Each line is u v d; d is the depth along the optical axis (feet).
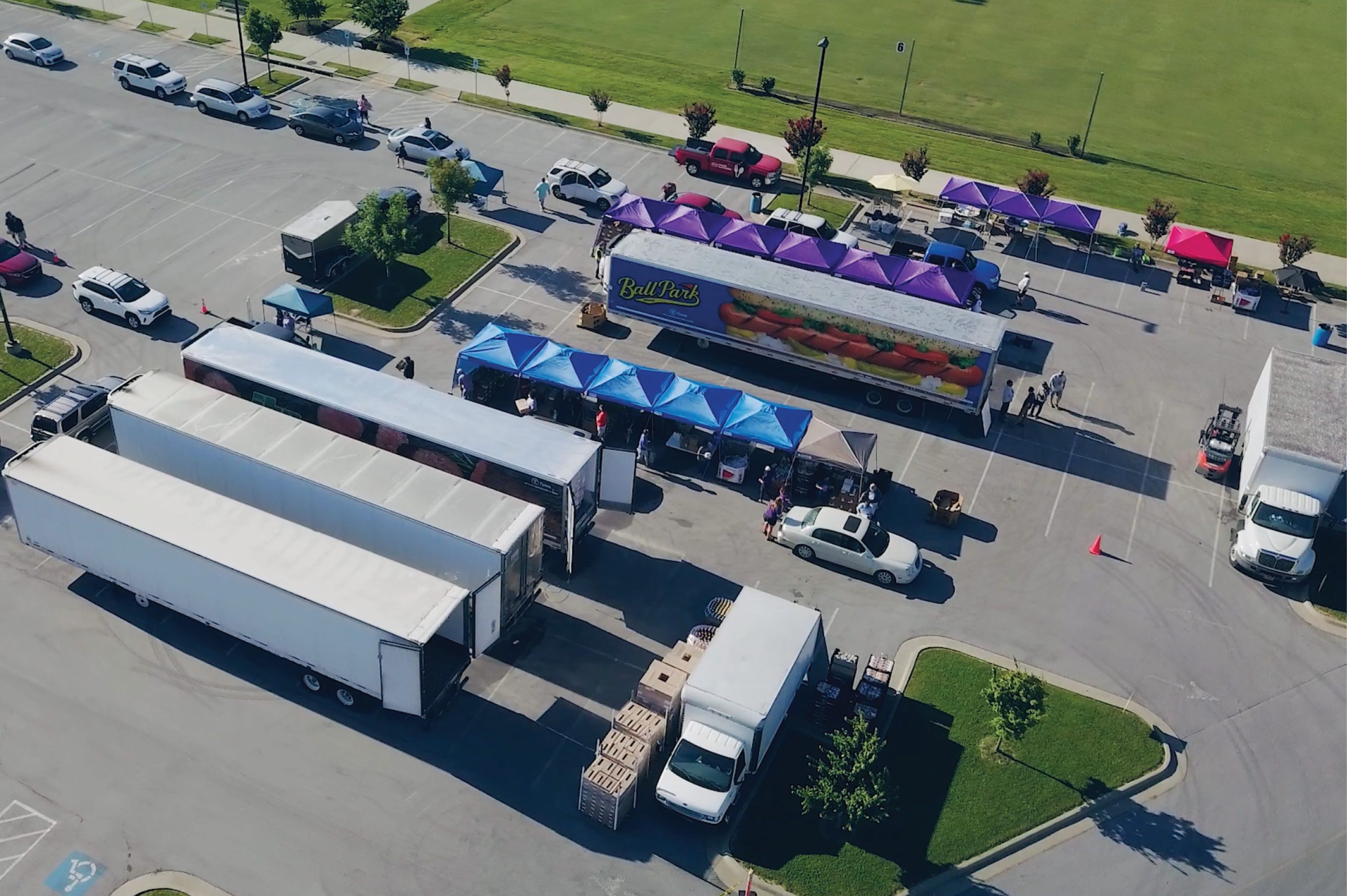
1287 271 184.24
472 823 95.35
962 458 143.43
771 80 246.68
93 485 107.86
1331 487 127.85
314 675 104.88
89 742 99.35
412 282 167.63
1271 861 97.50
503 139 213.66
